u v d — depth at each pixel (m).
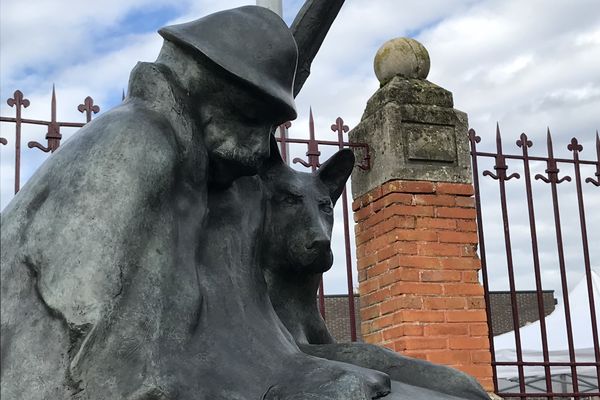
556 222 7.07
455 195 6.60
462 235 6.53
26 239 1.36
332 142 6.61
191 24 1.53
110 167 1.37
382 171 6.57
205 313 1.47
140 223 1.36
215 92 1.51
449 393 1.72
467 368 6.29
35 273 1.35
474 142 6.96
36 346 1.31
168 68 1.51
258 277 1.65
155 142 1.41
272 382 1.45
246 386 1.42
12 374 1.31
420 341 6.23
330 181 1.88
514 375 8.24
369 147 6.76
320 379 1.43
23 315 1.33
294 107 1.52
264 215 1.73
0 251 1.39
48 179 1.40
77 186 1.36
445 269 6.43
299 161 6.37
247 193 1.70
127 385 1.29
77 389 1.28
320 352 1.77
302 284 1.80
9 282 1.37
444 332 6.31
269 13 1.56
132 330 1.31
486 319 6.47
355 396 1.39
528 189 7.05
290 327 1.77
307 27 1.91
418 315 6.27
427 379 1.74
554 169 7.16
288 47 1.53
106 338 1.29
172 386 1.32
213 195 1.61
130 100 1.51
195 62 1.50
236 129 1.53
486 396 1.76
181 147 1.47
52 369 1.29
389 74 6.85
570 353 6.98
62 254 1.32
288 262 1.76
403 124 6.60
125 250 1.33
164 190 1.41
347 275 6.53
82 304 1.29
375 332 6.53
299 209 1.77
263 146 1.54
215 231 1.58
